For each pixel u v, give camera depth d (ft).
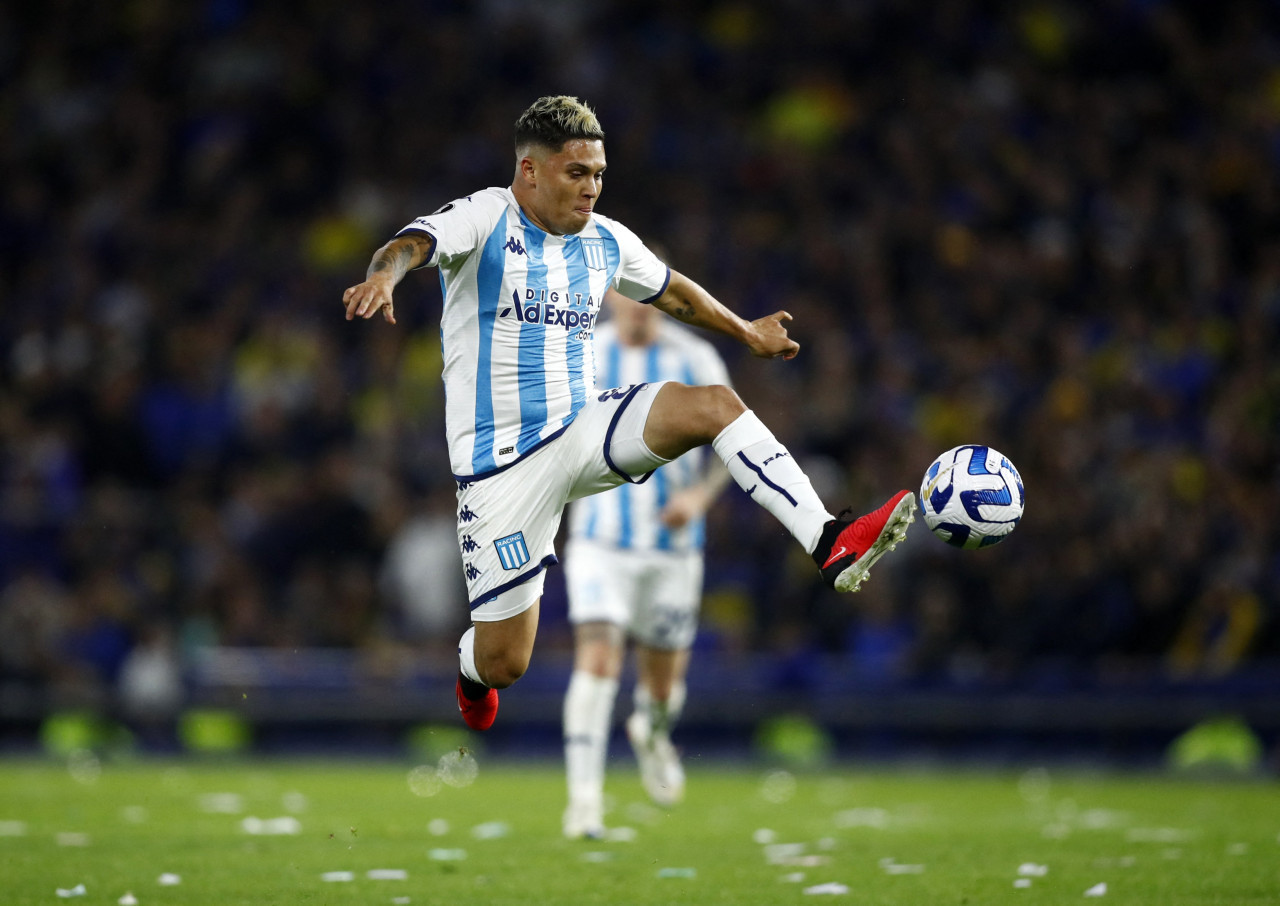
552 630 167.53
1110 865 73.77
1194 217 213.66
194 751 163.43
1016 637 154.81
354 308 53.42
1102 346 198.80
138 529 181.37
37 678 164.55
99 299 217.77
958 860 76.28
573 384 62.08
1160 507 160.15
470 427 61.93
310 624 170.30
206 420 200.03
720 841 85.71
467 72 241.96
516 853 79.10
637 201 225.15
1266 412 178.81
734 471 57.98
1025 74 237.66
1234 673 146.92
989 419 188.75
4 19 256.52
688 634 103.35
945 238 213.46
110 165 236.84
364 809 103.86
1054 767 153.58
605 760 158.10
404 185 231.50
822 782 135.95
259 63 243.40
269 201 229.04
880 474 177.37
